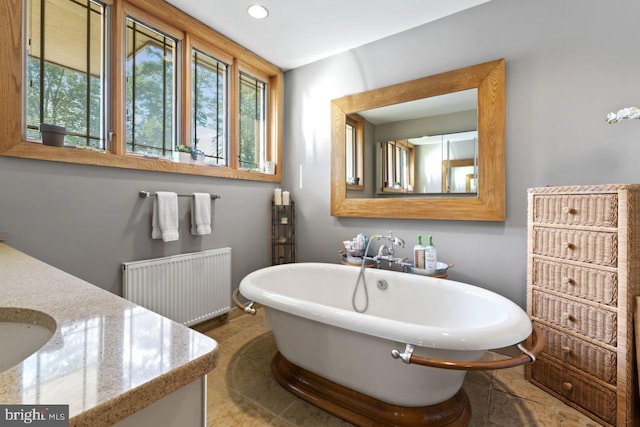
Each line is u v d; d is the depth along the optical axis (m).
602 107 1.71
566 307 1.55
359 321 1.30
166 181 2.19
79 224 1.77
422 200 2.30
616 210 1.36
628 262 1.32
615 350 1.36
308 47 2.66
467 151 2.13
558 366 1.59
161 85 2.25
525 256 1.94
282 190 3.15
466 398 1.55
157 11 2.07
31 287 0.83
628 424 1.32
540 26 1.87
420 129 2.32
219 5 2.11
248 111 2.94
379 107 2.51
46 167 1.64
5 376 0.41
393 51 2.45
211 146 2.60
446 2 2.05
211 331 2.41
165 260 2.09
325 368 1.55
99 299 0.74
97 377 0.42
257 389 1.67
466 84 2.11
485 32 2.05
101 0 1.91
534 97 1.90
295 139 3.07
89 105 1.89
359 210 2.61
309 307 1.45
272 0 2.05
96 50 1.93
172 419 0.48
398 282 2.05
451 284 1.85
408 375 1.30
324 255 2.90
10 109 1.51
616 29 1.67
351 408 1.45
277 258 3.03
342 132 2.71
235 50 2.59
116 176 1.93
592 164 1.73
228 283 2.54
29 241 1.59
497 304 1.54
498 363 1.07
